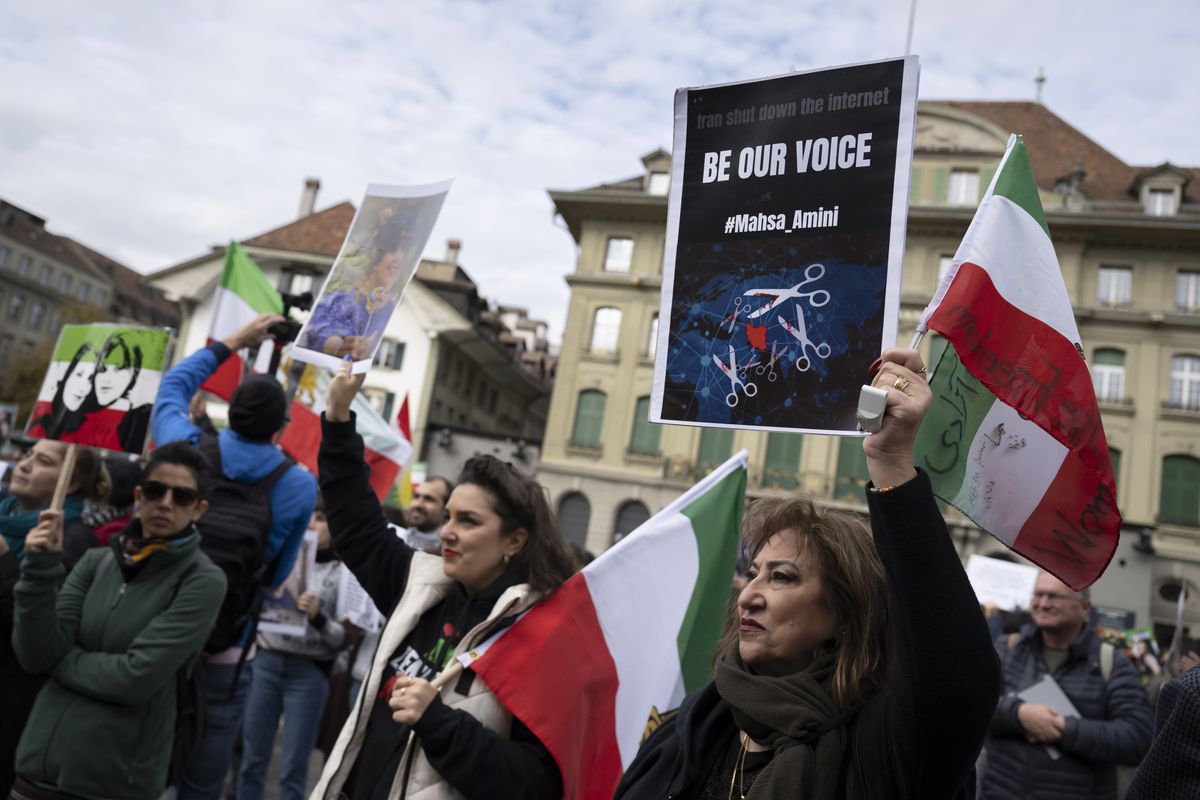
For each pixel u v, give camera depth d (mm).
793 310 2432
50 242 90000
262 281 7898
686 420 2498
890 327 2309
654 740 2352
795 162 2498
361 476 3453
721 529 3871
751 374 2449
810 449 31766
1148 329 31047
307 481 4500
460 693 2908
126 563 3500
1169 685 1831
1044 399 2398
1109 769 4305
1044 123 37312
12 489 4602
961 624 1802
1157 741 1803
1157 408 30609
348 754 2988
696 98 2645
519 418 52156
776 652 2139
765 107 2559
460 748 2678
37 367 58500
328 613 5961
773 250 2482
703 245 2570
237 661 4406
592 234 34906
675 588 3619
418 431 35719
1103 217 31156
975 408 2555
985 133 32906
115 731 3410
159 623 3416
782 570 2150
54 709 3434
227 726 4387
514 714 2912
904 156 2371
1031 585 8883
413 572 3281
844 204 2420
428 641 3096
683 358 2537
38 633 3387
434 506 6332
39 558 3381
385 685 3051
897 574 1826
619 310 34312
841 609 2117
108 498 4996
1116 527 2447
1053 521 2504
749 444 32250
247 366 7660
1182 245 31219
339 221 41281
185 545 3539
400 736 2945
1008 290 2441
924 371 1920
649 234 34531
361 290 3641
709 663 3719
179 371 4625
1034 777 4281
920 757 1819
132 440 4422
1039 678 4512
